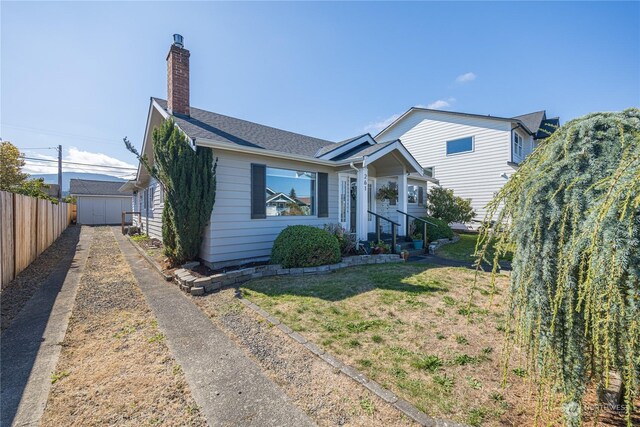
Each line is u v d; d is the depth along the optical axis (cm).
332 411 215
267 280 569
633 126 154
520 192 187
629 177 135
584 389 160
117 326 373
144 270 688
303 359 286
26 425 206
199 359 290
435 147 1631
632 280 135
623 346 141
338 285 527
